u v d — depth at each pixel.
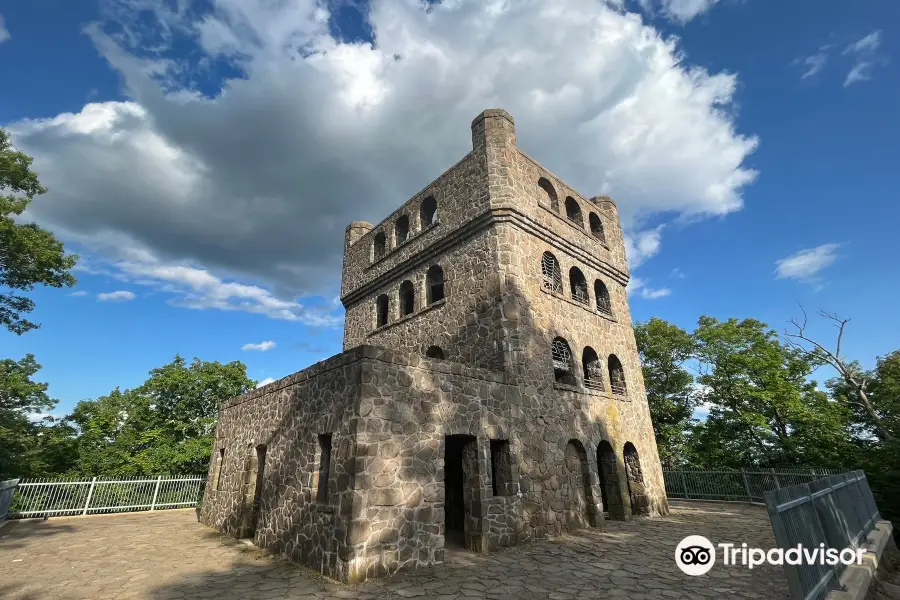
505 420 13.00
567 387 15.60
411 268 18.95
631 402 18.94
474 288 15.73
